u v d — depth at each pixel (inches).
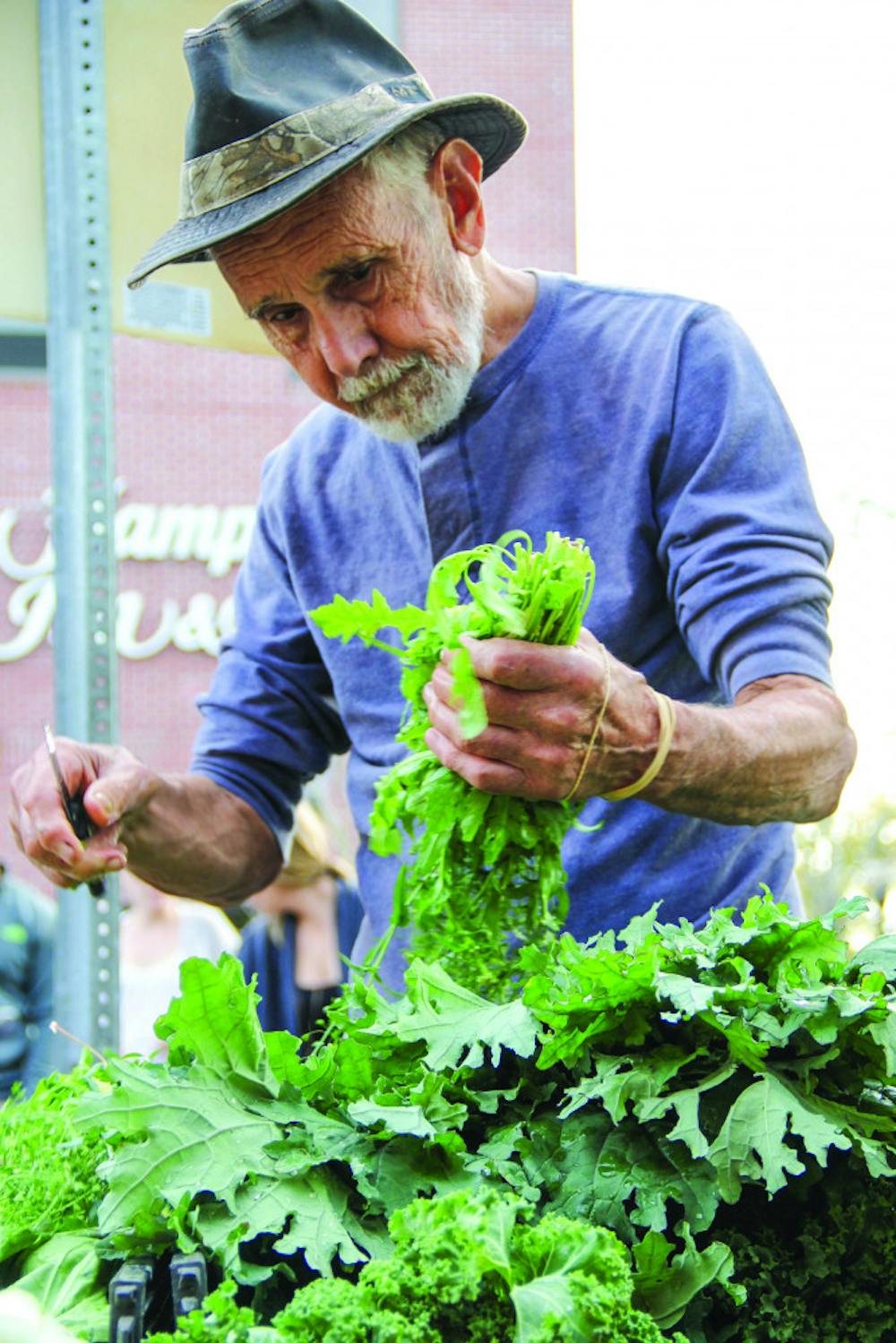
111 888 84.9
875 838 204.8
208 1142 43.1
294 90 62.4
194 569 261.9
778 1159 41.6
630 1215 42.5
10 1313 38.8
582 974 44.7
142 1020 138.4
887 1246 44.3
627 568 73.7
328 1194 42.9
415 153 64.8
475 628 54.2
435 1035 46.9
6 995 117.3
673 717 57.5
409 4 208.2
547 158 214.4
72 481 85.0
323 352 64.3
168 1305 42.6
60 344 85.3
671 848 72.7
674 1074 44.3
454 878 56.0
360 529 80.9
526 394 74.9
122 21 86.6
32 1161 47.7
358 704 81.3
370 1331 37.5
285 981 127.2
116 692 85.5
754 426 71.7
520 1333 36.8
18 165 86.1
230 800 82.4
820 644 68.5
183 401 261.6
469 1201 39.4
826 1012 44.1
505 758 53.1
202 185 63.0
